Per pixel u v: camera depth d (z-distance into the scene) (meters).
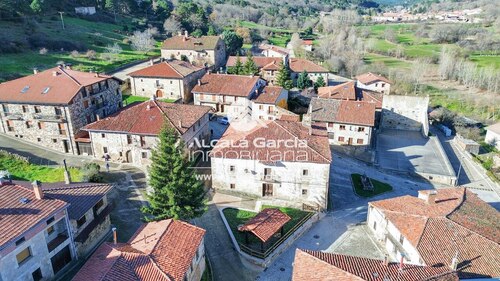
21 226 30.69
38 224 31.78
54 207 33.53
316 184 50.72
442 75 127.25
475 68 120.12
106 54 109.19
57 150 61.72
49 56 99.56
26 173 53.22
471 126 91.62
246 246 42.25
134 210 47.03
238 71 103.81
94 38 122.88
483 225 41.94
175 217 40.34
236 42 138.00
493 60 134.62
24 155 58.41
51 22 125.88
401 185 61.94
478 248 38.25
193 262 35.50
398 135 84.75
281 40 180.38
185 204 42.59
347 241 45.91
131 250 33.50
